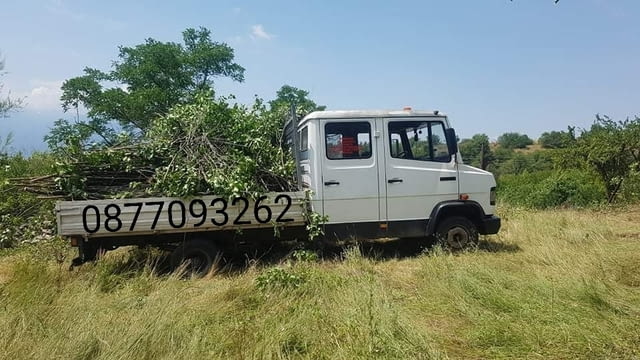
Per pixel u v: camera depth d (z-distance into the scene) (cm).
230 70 2102
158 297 457
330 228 654
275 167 666
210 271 608
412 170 672
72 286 491
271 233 645
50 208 805
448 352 351
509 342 359
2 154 1035
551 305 418
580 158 1405
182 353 335
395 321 375
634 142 1273
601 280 474
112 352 330
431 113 686
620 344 345
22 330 369
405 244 768
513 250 702
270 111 786
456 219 684
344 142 659
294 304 446
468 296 455
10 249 777
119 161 626
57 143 883
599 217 1023
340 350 336
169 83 1930
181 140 650
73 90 1755
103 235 577
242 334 370
